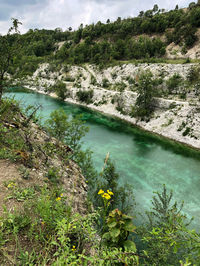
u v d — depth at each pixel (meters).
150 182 22.69
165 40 106.69
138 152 32.09
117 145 34.88
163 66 61.97
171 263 5.57
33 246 3.52
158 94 52.06
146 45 93.44
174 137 39.22
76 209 6.77
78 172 13.01
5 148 7.32
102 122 50.56
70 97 78.56
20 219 3.99
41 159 8.86
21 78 8.80
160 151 32.91
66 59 125.12
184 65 56.41
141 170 25.73
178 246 2.23
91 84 84.56
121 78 75.31
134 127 47.31
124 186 19.91
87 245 3.90
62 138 16.50
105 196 3.04
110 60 92.88
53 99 77.19
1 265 2.95
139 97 50.38
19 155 7.36
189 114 40.00
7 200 4.75
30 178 6.50
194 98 46.12
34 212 4.45
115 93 64.69
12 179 5.84
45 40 162.62
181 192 20.91
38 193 5.66
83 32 147.50
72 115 54.34
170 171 25.81
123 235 3.39
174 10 126.69
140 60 84.06
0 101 8.59
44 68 113.56
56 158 11.08
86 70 95.50
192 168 26.86
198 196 20.19
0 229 3.65
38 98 74.75
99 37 142.00
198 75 50.53
